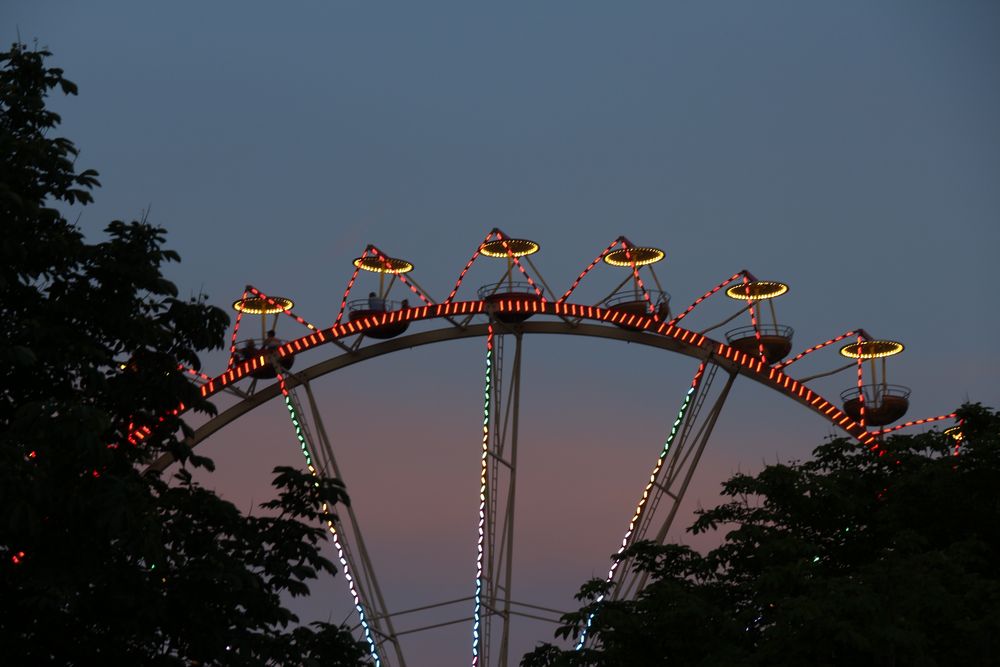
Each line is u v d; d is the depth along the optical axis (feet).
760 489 201.05
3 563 149.79
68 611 155.43
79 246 168.96
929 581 172.76
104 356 164.76
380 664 315.37
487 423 330.95
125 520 149.89
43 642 155.74
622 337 338.54
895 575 175.11
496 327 342.03
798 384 326.65
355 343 346.54
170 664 158.92
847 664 166.71
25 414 147.23
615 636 186.09
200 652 162.30
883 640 160.76
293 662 168.04
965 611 172.96
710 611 182.29
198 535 170.09
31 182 170.09
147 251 173.68
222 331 180.75
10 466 142.61
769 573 176.65
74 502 148.36
